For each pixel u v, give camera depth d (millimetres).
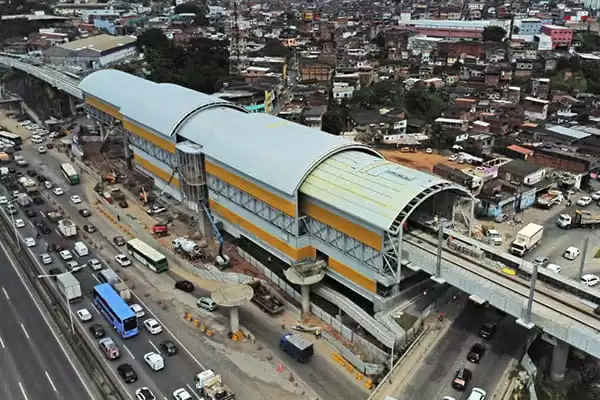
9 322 68938
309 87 193125
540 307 52312
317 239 68875
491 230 91250
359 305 67062
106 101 117312
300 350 59781
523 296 54188
